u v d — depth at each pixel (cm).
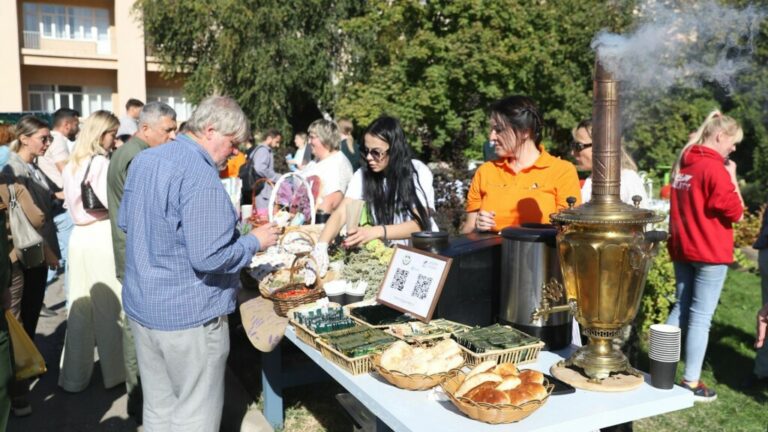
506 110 268
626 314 177
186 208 217
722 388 400
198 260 218
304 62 1770
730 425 350
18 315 367
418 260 232
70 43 2581
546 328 210
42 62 2444
